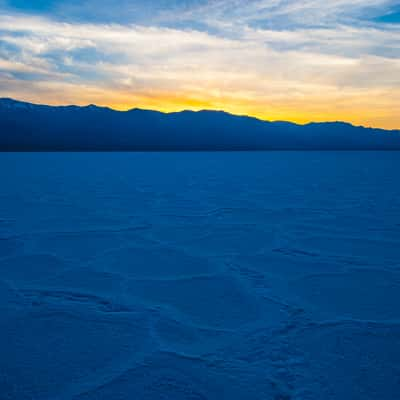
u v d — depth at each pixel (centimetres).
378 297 285
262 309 260
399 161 3606
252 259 396
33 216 665
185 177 1650
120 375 176
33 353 196
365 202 870
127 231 539
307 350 201
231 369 182
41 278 329
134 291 297
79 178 1541
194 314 251
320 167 2569
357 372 179
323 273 346
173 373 178
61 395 161
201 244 463
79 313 250
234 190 1134
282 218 656
